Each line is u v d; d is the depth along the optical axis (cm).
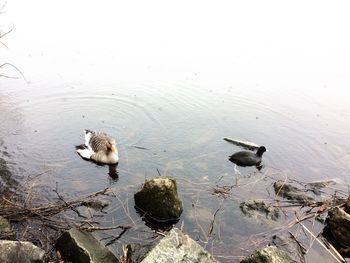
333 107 1435
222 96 1453
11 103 1262
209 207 816
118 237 705
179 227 754
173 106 1330
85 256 594
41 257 569
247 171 977
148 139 1096
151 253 576
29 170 905
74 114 1227
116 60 1744
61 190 839
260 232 754
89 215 755
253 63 1866
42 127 1125
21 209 725
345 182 961
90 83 1472
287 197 871
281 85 1620
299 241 734
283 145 1137
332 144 1162
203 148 1070
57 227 699
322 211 820
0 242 574
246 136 1169
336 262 689
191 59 1838
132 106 1309
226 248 704
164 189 769
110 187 863
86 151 1005
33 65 1606
